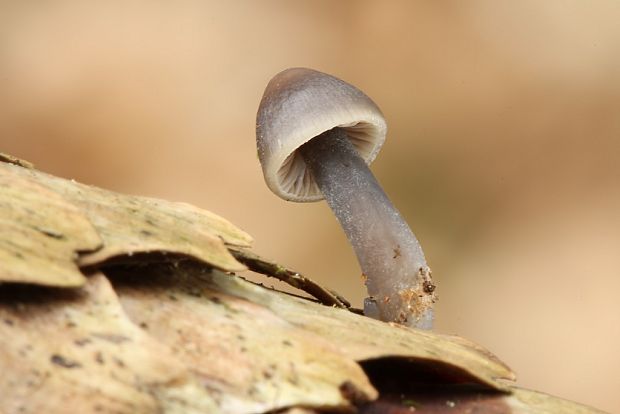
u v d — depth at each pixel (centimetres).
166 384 10
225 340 10
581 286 18
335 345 10
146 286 11
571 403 11
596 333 17
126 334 10
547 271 18
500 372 11
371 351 11
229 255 11
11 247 10
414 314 12
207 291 11
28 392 9
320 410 10
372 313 12
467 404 11
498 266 18
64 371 10
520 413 11
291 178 13
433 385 11
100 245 10
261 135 12
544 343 17
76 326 10
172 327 10
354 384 10
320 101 12
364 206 13
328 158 13
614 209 18
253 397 10
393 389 11
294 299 11
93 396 9
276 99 12
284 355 10
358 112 12
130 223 11
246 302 11
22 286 10
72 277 10
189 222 11
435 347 11
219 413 10
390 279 12
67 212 10
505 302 18
